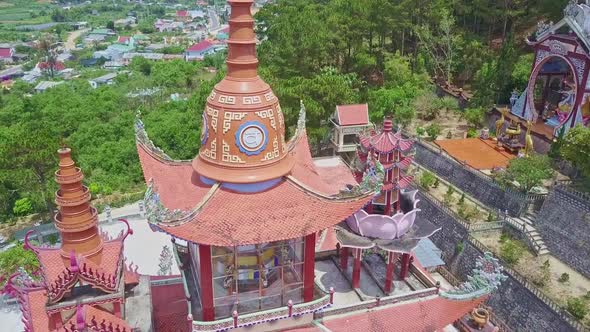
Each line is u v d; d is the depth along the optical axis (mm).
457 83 88562
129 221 54000
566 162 53156
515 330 39812
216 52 178875
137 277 27688
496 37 93312
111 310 23547
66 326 22266
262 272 22344
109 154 73688
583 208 44094
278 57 78250
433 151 62531
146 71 152750
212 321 21109
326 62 88250
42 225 56031
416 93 76125
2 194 60812
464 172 57000
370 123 64375
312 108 60812
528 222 48406
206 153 22062
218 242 19703
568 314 35719
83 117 87438
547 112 66938
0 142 74125
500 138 63594
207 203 20734
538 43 62875
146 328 24531
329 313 24156
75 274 22062
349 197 21953
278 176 21750
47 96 96250
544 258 45344
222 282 22109
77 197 23625
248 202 21219
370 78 89688
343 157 66438
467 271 46969
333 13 87625
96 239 24766
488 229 48469
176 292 27719
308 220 21203
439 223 52156
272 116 21766
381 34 89062
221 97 21453
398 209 26922
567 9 57938
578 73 56531
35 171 53094
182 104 86625
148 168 25219
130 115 84750
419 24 94250
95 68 182000
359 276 26953
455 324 29156
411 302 25594
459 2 93812
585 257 42906
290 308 22250
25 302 23625
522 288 39906
